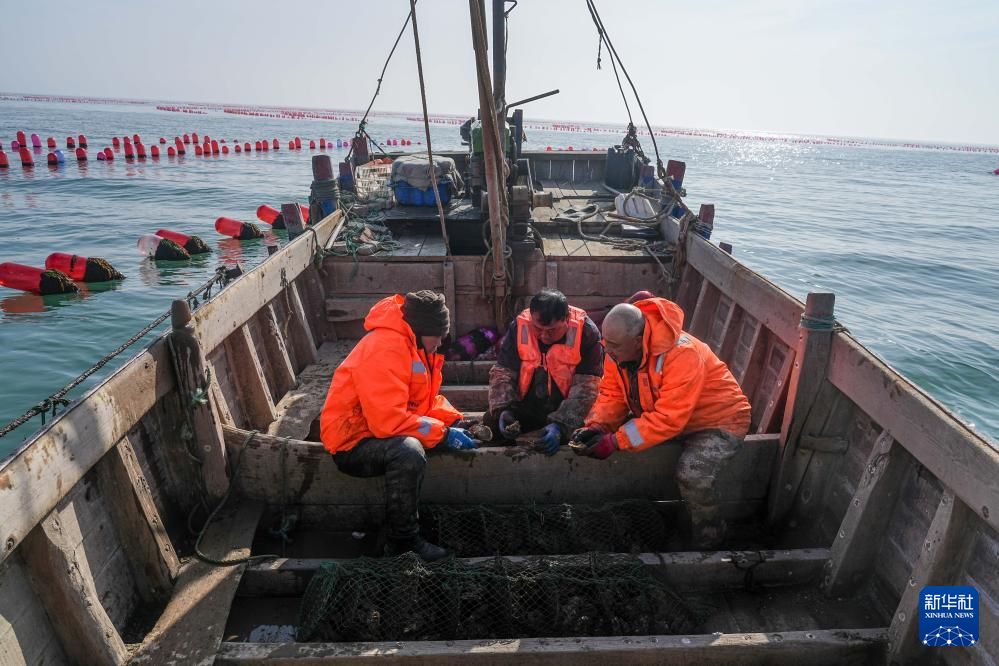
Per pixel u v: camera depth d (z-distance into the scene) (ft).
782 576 9.99
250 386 13.78
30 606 7.07
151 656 8.06
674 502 11.48
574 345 11.76
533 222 22.89
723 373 10.91
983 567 7.47
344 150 159.02
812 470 10.89
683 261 19.19
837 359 10.07
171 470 10.35
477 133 22.39
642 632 8.98
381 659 8.02
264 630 9.28
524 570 9.33
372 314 10.41
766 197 100.63
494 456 11.00
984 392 26.96
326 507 11.19
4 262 40.22
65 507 7.66
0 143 140.56
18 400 23.41
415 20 14.66
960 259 54.34
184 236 48.26
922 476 8.70
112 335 30.32
